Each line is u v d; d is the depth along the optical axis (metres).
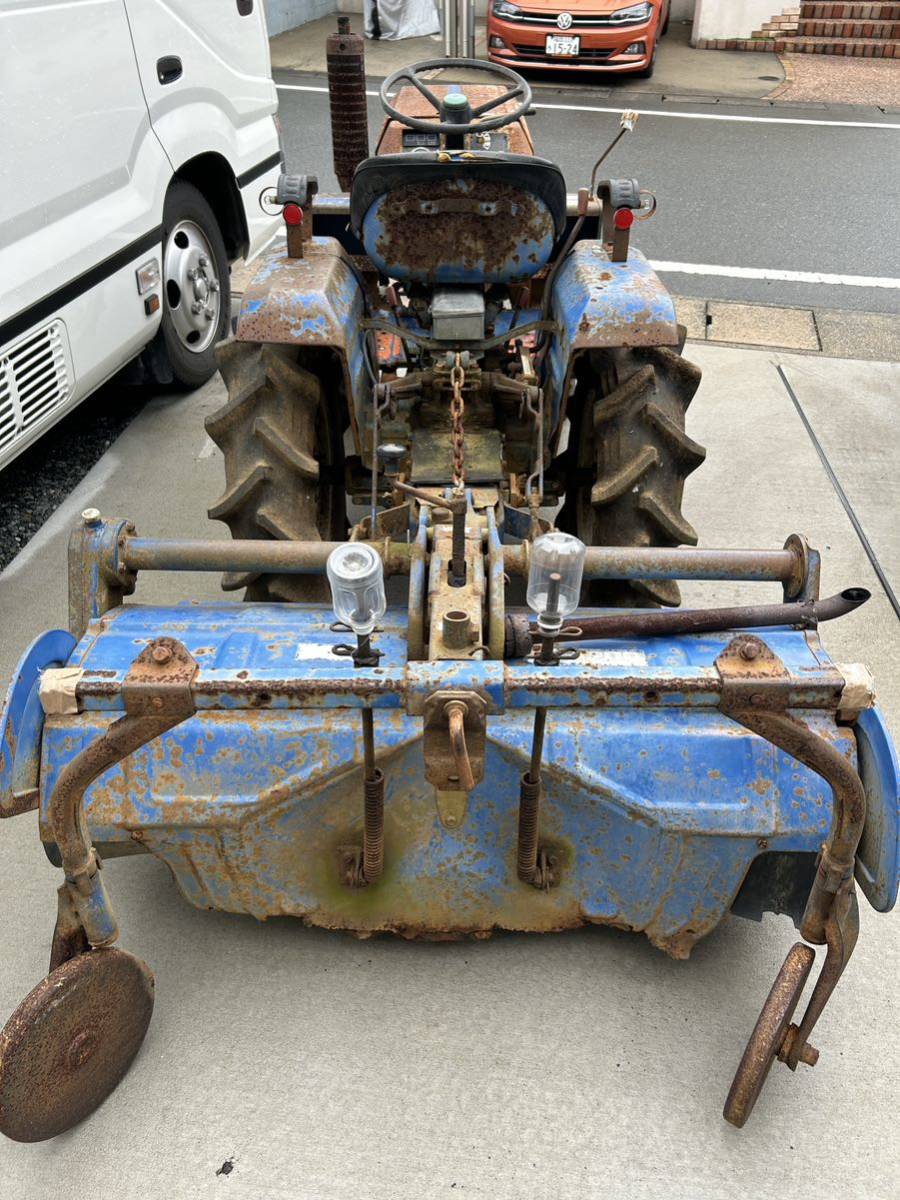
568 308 2.62
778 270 6.09
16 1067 1.65
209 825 1.95
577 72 10.34
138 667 1.49
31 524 3.82
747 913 2.08
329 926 2.13
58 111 3.37
